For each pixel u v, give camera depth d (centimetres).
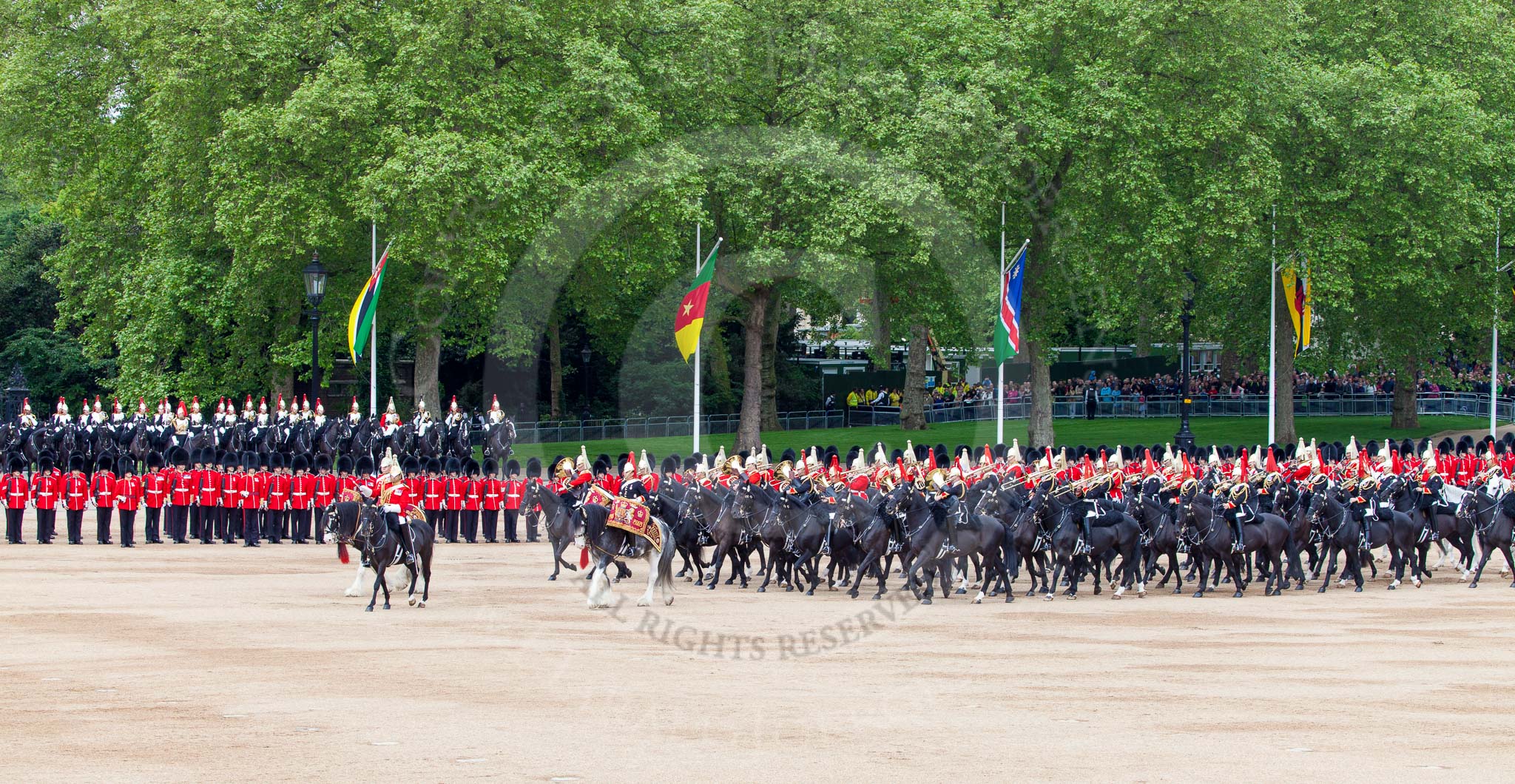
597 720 1959
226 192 5988
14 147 6981
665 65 5803
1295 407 9425
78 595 3216
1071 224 6819
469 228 5459
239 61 5897
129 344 6556
